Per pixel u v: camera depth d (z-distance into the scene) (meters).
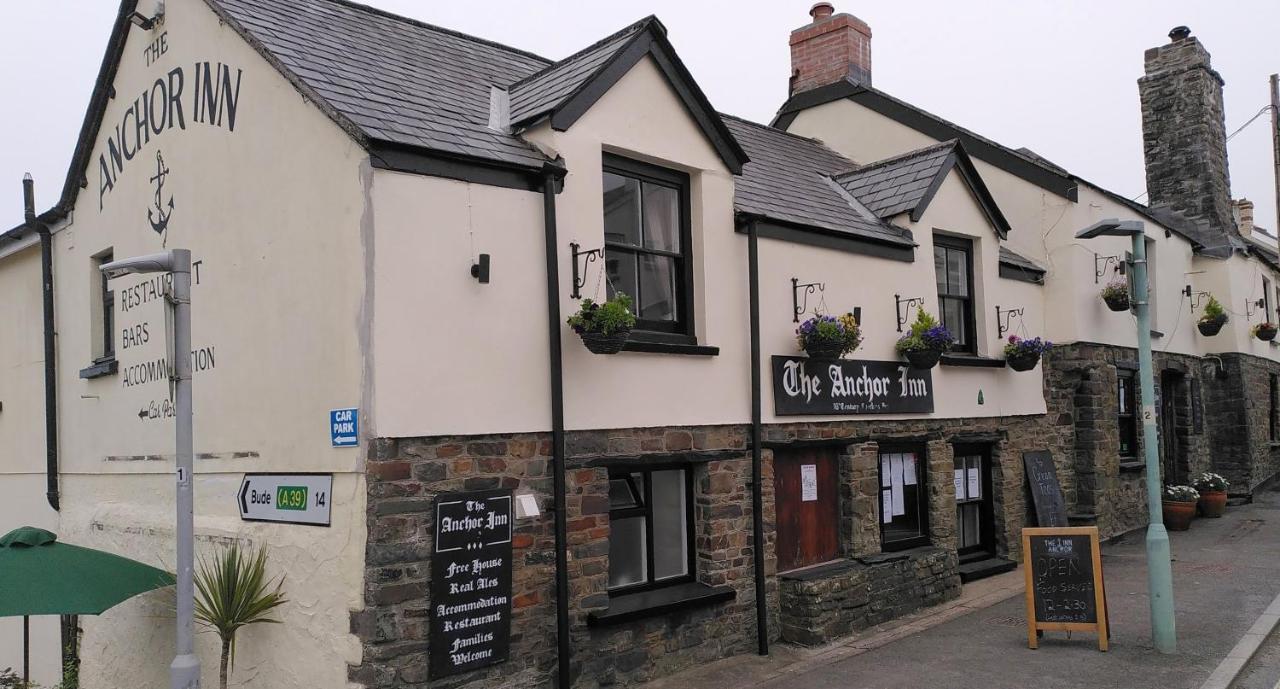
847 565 8.87
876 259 9.76
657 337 7.57
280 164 6.56
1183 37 17.62
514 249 6.45
